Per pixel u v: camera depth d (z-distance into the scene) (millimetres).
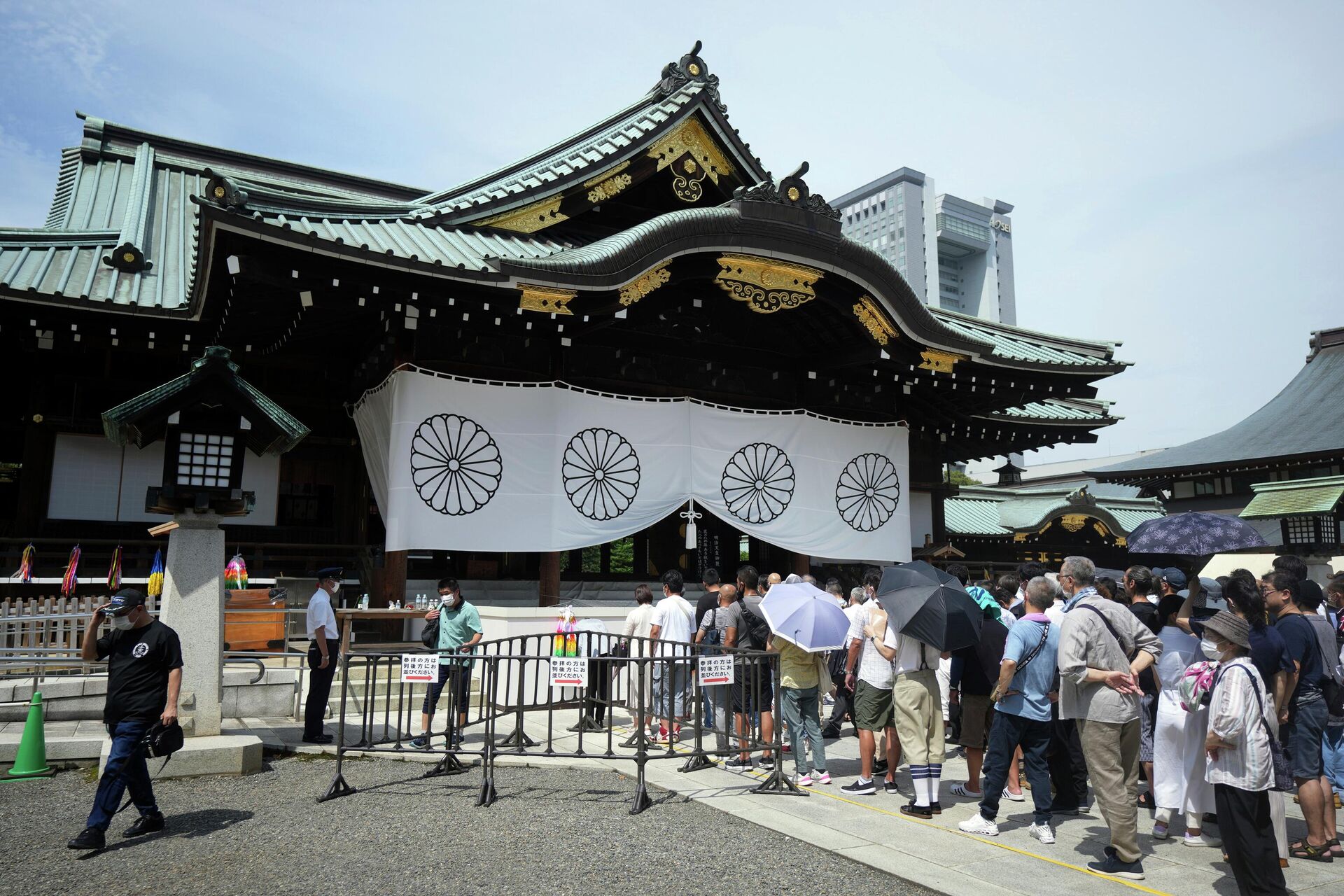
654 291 14812
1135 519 30297
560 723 11172
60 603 9953
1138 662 6156
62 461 13734
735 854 6109
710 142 15641
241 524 14828
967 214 131625
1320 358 41312
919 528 19234
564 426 13883
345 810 7059
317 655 9359
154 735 6387
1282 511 27125
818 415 16297
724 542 19047
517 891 5348
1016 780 8008
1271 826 5246
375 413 13688
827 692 8469
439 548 12797
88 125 20891
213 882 5453
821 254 14109
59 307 12336
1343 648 8141
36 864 5754
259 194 11414
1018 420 19891
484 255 11969
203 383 8195
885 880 5680
